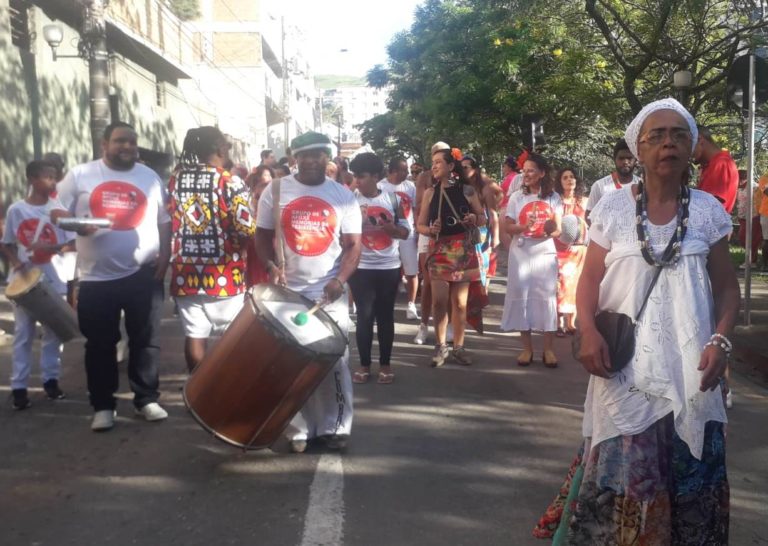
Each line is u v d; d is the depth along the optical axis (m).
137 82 23.47
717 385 3.00
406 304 11.55
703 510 3.06
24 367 6.25
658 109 3.08
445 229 7.58
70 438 5.57
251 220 5.71
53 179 6.62
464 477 4.88
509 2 18.55
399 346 8.73
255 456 5.19
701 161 6.21
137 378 5.92
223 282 5.78
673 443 3.04
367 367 7.17
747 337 8.54
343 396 5.27
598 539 3.15
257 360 4.55
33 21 16.19
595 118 21.84
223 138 5.84
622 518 3.07
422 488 4.69
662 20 14.55
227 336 4.67
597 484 3.13
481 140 23.08
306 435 5.27
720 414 3.06
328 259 5.29
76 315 6.29
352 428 5.81
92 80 13.02
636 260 3.08
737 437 5.74
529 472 4.98
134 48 22.11
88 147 19.16
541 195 7.65
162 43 24.58
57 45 16.06
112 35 20.33
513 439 5.61
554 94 20.02
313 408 5.30
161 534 4.08
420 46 27.22
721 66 16.38
